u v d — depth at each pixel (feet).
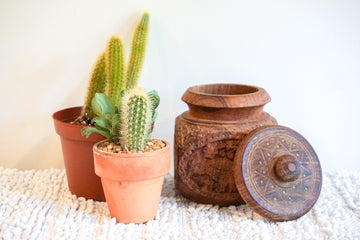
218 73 2.33
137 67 2.08
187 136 1.98
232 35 2.28
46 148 2.44
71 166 2.06
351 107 2.39
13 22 2.26
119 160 1.76
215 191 2.00
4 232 1.79
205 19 2.27
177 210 2.01
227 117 1.96
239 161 1.88
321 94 2.37
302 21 2.27
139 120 1.76
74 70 2.33
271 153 1.91
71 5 2.25
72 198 2.08
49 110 2.38
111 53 1.98
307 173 1.94
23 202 2.03
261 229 1.86
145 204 1.86
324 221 1.90
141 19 2.09
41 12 2.25
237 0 2.24
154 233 1.82
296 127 2.41
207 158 1.97
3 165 2.44
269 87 2.35
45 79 2.34
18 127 2.40
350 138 2.43
